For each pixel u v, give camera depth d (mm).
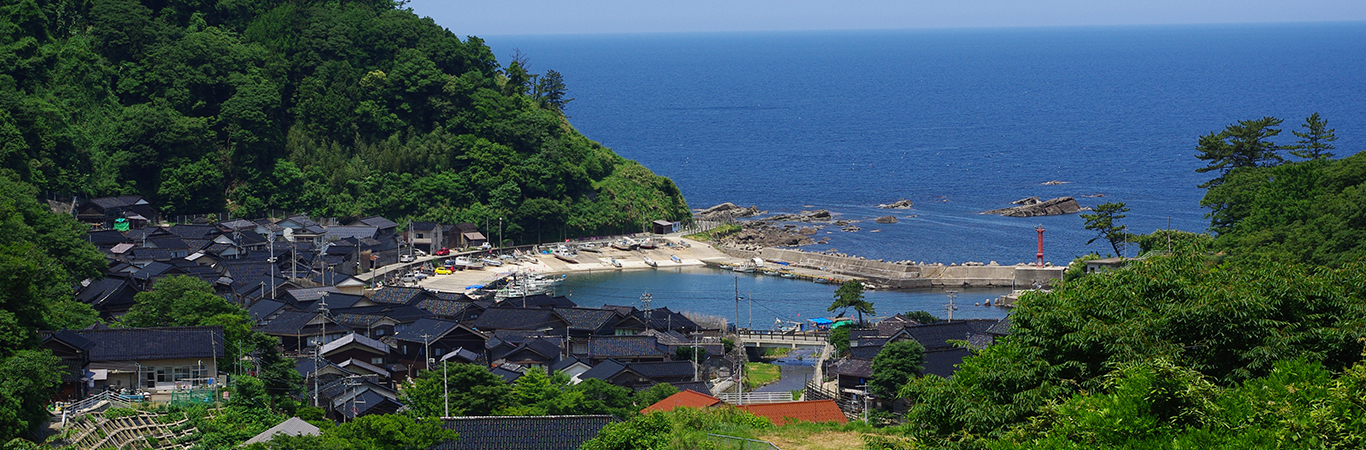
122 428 40750
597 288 97312
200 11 132875
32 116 100000
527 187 121625
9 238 52812
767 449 32938
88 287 69562
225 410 43156
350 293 82562
